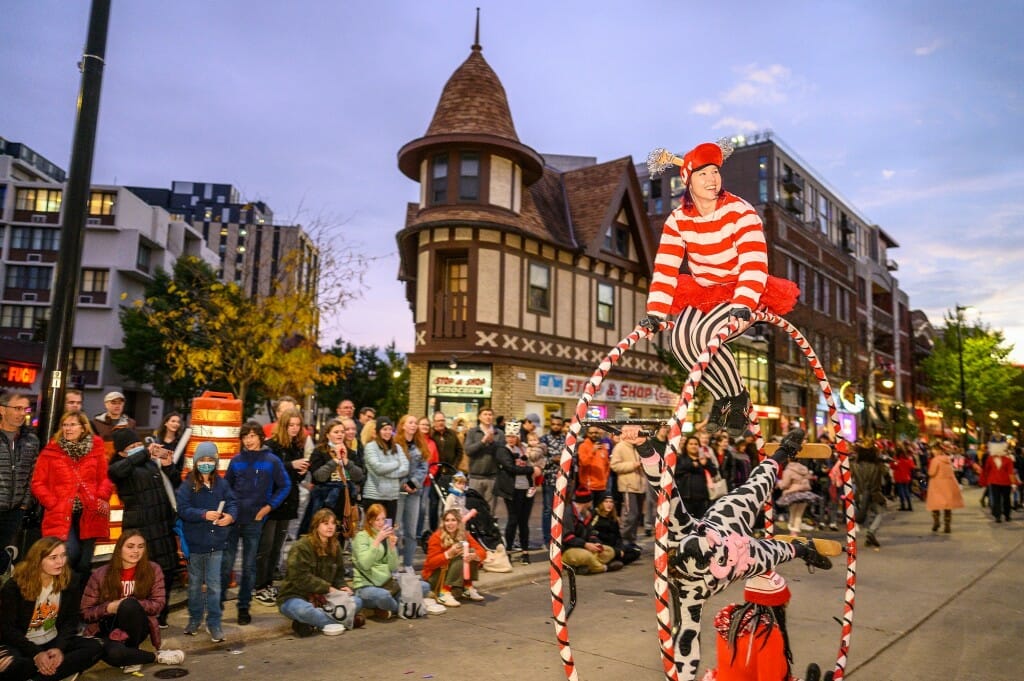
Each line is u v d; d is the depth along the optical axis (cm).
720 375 295
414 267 2206
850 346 3638
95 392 4119
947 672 505
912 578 870
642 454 291
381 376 4425
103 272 4278
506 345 1967
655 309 299
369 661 515
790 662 316
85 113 630
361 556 643
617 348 284
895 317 5162
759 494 309
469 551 711
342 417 845
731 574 275
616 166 2389
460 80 2070
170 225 4934
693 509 1004
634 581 846
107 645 466
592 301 2295
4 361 2264
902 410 3008
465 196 1983
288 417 698
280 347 1820
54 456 535
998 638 601
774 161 3941
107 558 572
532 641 574
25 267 4525
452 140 1947
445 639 578
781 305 302
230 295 1791
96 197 4306
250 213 9225
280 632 587
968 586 823
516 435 1002
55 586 445
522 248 2044
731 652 313
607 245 2373
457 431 1149
